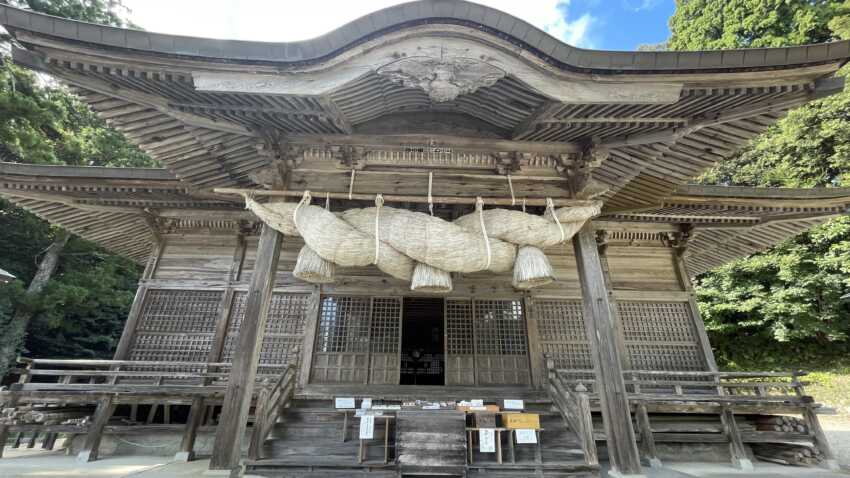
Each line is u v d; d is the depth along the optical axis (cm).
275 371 859
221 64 453
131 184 823
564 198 591
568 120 524
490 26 459
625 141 557
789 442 819
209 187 675
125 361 756
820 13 1923
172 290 940
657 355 922
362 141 583
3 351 1473
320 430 650
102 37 424
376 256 464
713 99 489
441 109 605
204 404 774
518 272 479
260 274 537
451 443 507
